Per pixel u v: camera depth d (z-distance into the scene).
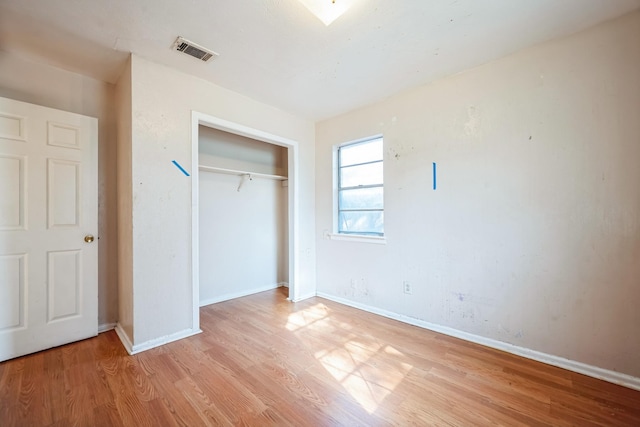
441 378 1.80
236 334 2.46
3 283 1.96
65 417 1.44
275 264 4.11
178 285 2.36
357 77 2.46
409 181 2.71
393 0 1.56
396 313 2.82
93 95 2.50
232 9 1.65
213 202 3.40
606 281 1.78
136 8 1.64
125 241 2.30
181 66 2.29
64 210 2.23
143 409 1.50
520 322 2.10
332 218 3.46
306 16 1.71
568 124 1.90
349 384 1.74
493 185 2.21
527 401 1.58
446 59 2.18
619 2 1.60
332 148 3.46
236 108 2.77
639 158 1.68
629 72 1.71
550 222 1.97
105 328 2.54
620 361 1.74
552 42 1.95
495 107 2.20
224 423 1.41
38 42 1.98
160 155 2.26
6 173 1.98
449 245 2.45
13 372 1.83
